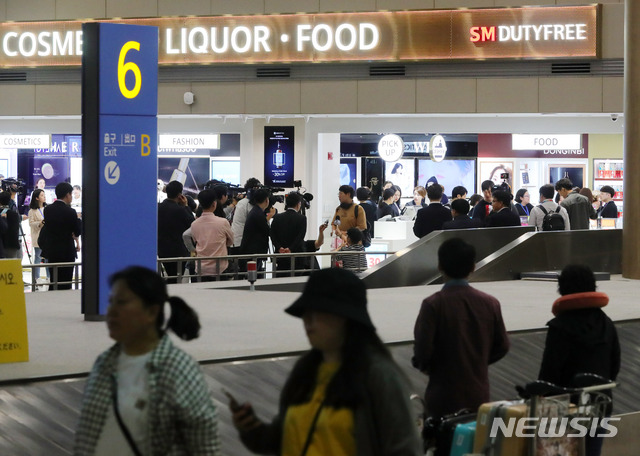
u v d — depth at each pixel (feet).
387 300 53.52
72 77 104.83
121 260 43.78
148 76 44.27
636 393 38.50
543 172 110.01
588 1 97.14
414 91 99.45
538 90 98.02
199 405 15.14
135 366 15.28
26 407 27.40
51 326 41.93
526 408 20.62
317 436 14.65
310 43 100.07
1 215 62.59
